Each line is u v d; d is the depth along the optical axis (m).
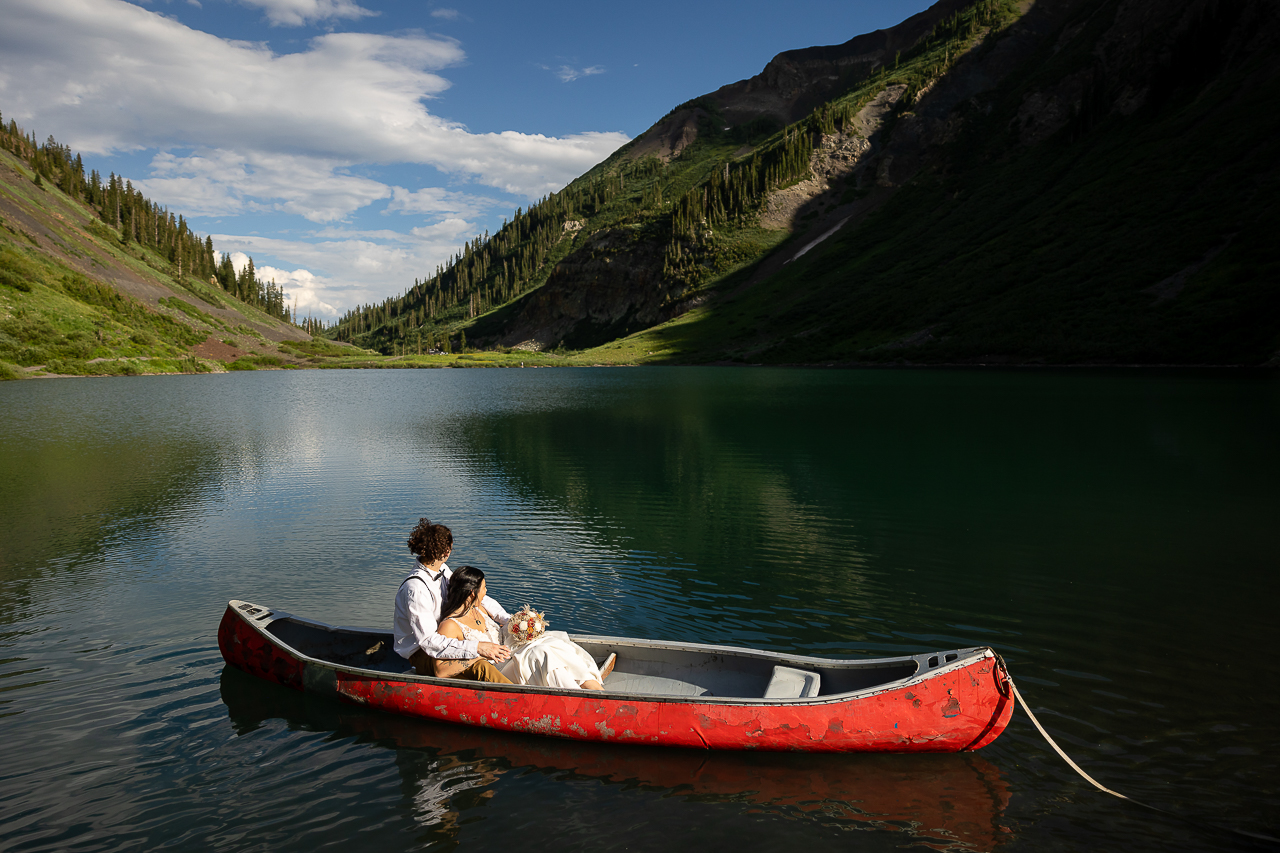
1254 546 11.84
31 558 11.55
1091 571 10.62
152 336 123.81
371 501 15.97
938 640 8.05
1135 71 134.00
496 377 93.75
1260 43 112.06
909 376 65.12
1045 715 6.25
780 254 172.88
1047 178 126.25
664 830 4.72
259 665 6.95
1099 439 24.03
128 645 7.95
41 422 34.78
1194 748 5.68
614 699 5.70
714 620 8.69
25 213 153.50
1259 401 34.31
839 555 11.61
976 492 16.36
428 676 6.22
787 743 5.51
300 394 58.56
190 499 16.31
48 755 5.73
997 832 4.68
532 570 10.78
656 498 16.12
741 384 62.22
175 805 5.08
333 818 4.91
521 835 4.69
